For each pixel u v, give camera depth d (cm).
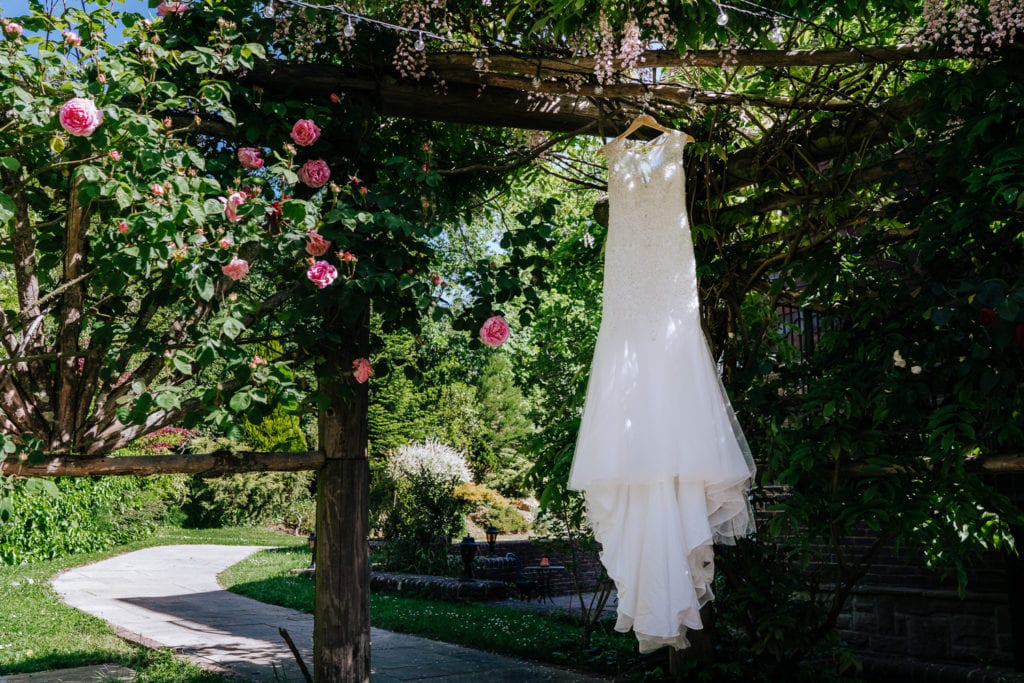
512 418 1948
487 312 367
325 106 380
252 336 348
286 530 2000
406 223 345
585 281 597
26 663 518
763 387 404
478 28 383
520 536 1459
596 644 604
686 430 288
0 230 339
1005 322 300
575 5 293
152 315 326
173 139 333
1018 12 290
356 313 342
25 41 306
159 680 477
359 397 386
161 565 1187
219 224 321
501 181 473
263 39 371
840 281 402
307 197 367
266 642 634
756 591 425
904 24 363
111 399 329
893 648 548
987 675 467
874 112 384
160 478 1513
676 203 315
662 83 388
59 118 282
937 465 356
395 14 381
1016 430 313
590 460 296
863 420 379
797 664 434
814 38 409
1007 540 379
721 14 298
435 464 1030
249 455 364
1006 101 304
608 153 323
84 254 327
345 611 376
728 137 435
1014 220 316
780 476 366
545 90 376
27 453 312
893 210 372
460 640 645
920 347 340
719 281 452
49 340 393
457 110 398
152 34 338
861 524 571
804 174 425
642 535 286
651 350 300
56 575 1022
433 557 1005
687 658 445
